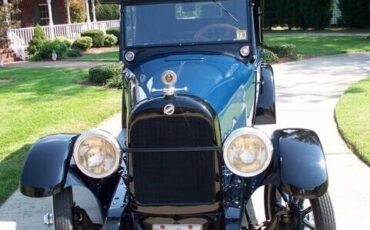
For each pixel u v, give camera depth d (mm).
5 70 18641
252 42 4926
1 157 7223
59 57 22844
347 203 5242
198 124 3541
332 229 3840
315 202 3861
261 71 5793
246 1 4961
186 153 3600
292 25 33938
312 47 20516
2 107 10891
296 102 10016
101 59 21609
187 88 4113
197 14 4992
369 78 12492
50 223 3984
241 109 4379
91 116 9539
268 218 4355
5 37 20359
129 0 5020
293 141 3844
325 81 12352
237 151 3568
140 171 3664
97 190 4043
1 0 24312
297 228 3867
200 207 3705
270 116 5824
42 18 29469
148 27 5047
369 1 30406
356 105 9297
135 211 3773
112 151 3686
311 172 3631
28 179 3766
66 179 3809
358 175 5977
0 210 5441
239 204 3766
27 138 8211
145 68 4625
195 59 4641
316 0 32312
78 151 3703
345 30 30938
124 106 5336
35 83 14391
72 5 30922
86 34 27484
